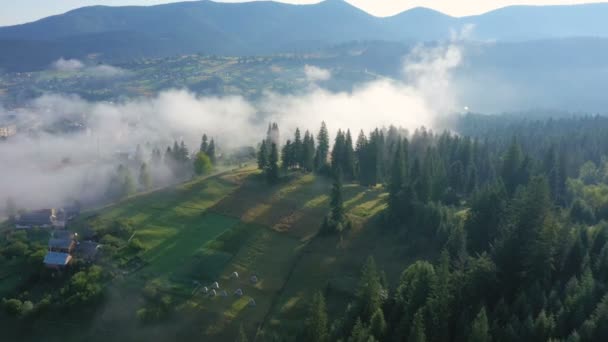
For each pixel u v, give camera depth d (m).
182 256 92.31
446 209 94.38
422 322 51.41
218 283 83.25
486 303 56.81
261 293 80.69
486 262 60.47
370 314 57.56
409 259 85.69
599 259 63.84
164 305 76.50
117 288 81.62
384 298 60.78
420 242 88.44
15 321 75.75
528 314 52.53
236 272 86.50
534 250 61.62
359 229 100.81
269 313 75.06
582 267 62.72
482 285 58.84
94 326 74.50
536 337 48.41
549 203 67.19
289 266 89.19
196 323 73.56
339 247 93.81
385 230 99.12
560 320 50.19
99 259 89.44
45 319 76.00
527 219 64.62
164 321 74.12
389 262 85.69
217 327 72.44
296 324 70.81
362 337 50.31
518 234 64.56
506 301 57.84
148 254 92.94
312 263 88.62
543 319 48.59
